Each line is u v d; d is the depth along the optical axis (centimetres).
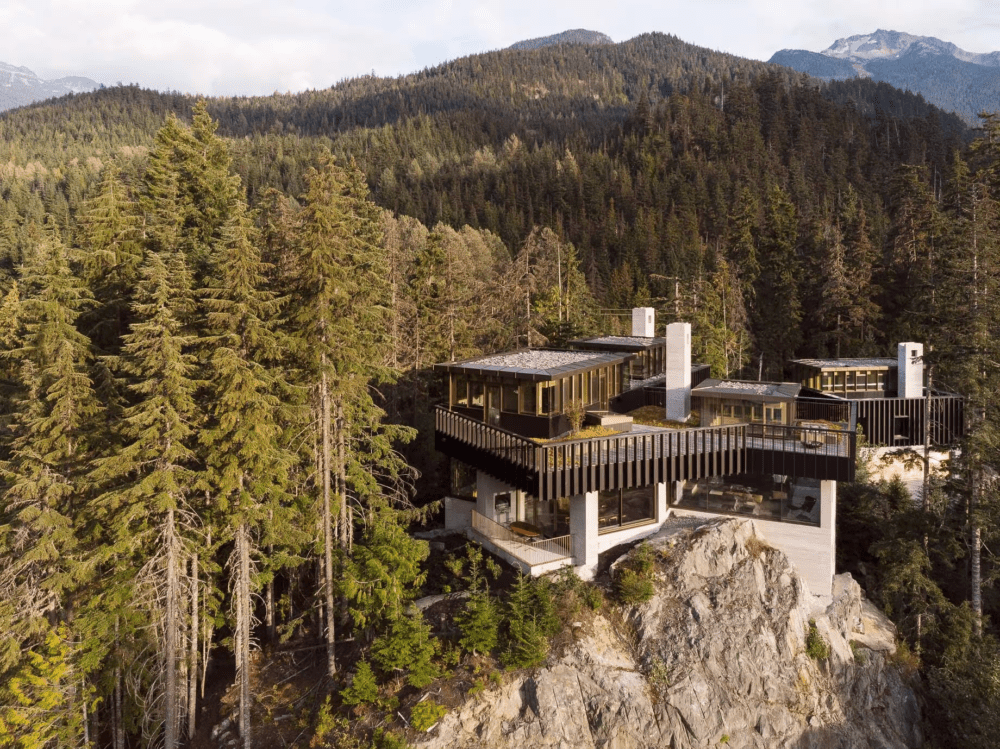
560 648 2050
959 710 2297
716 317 5366
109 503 1797
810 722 2142
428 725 1856
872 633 2583
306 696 2184
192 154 2981
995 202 4591
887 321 5522
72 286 2214
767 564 2417
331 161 2430
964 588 2938
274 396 1981
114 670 2109
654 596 2256
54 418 1933
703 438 2411
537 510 2611
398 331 3744
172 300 1995
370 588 2092
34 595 2005
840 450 2333
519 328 4150
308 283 2092
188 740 2166
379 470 3148
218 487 1989
